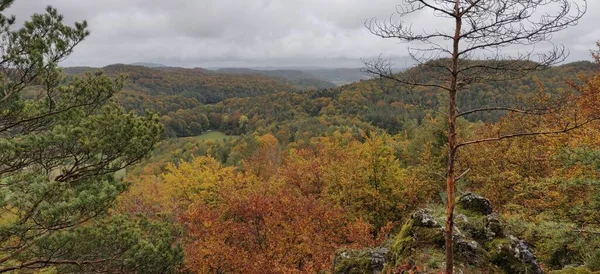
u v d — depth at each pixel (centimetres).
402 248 760
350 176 1947
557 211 911
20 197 647
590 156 716
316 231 1745
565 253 802
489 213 841
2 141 665
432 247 718
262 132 9281
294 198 1931
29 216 706
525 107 529
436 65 494
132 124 876
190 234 1773
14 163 739
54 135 726
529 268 665
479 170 1747
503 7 447
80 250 805
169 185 2739
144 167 5769
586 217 760
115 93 885
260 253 1597
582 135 1067
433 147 2470
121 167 870
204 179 2694
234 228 1692
